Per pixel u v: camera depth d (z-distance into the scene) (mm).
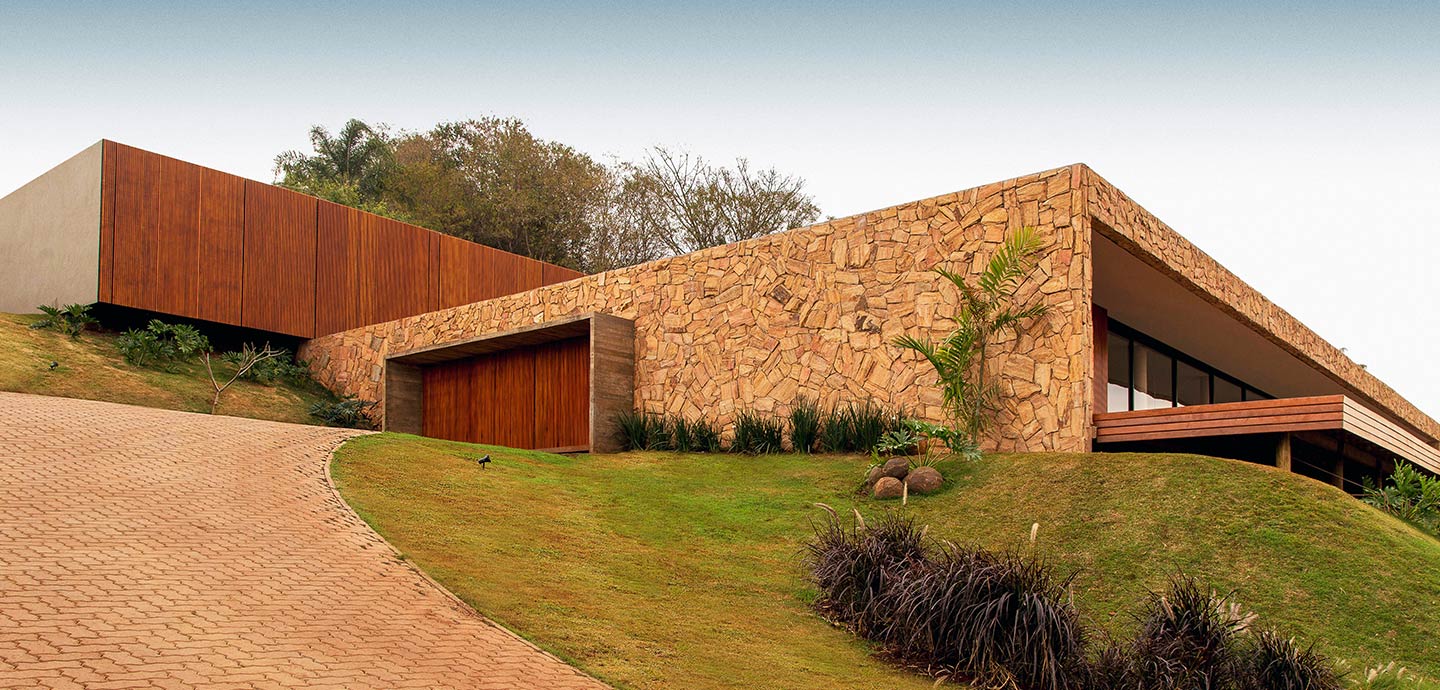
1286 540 8797
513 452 13555
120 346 19812
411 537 8289
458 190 38469
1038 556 9070
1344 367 20109
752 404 15008
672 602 7809
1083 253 12047
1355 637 7488
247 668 5035
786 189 35906
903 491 11172
